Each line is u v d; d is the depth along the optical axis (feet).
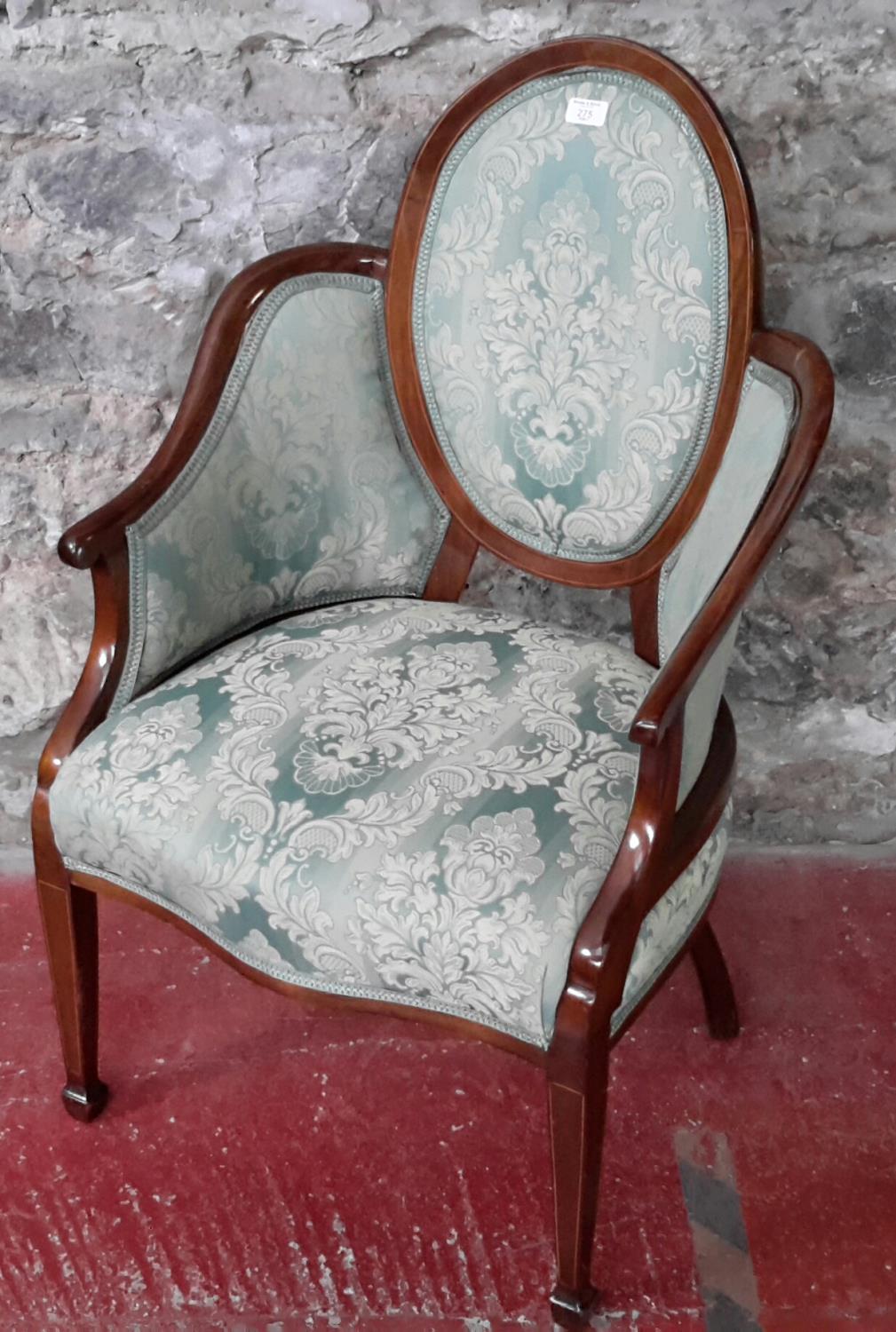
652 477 4.26
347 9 4.53
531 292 4.27
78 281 5.03
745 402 3.97
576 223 4.14
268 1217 4.33
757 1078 4.83
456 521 4.76
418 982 3.44
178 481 4.14
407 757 3.74
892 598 5.39
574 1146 3.52
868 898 5.68
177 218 4.91
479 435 4.53
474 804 3.56
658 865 3.41
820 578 5.38
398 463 4.71
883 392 5.02
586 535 4.48
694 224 3.96
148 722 3.96
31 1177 4.48
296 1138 4.61
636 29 4.56
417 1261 4.19
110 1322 4.03
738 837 5.99
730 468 3.85
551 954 3.28
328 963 3.53
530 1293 4.09
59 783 3.92
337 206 4.94
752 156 4.71
